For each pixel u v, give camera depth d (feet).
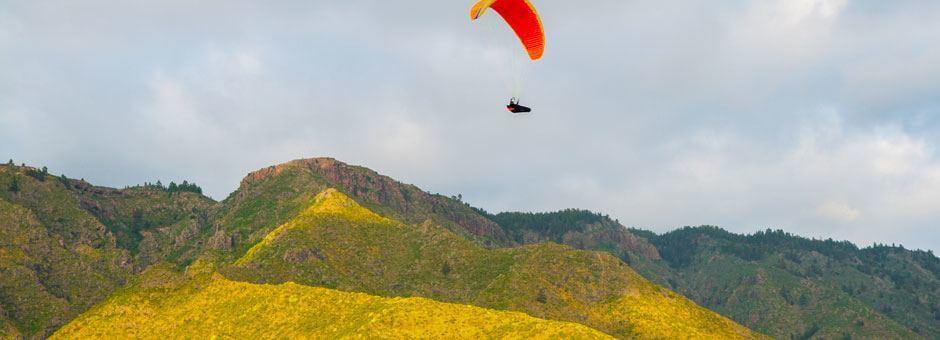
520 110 465.47
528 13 484.74
